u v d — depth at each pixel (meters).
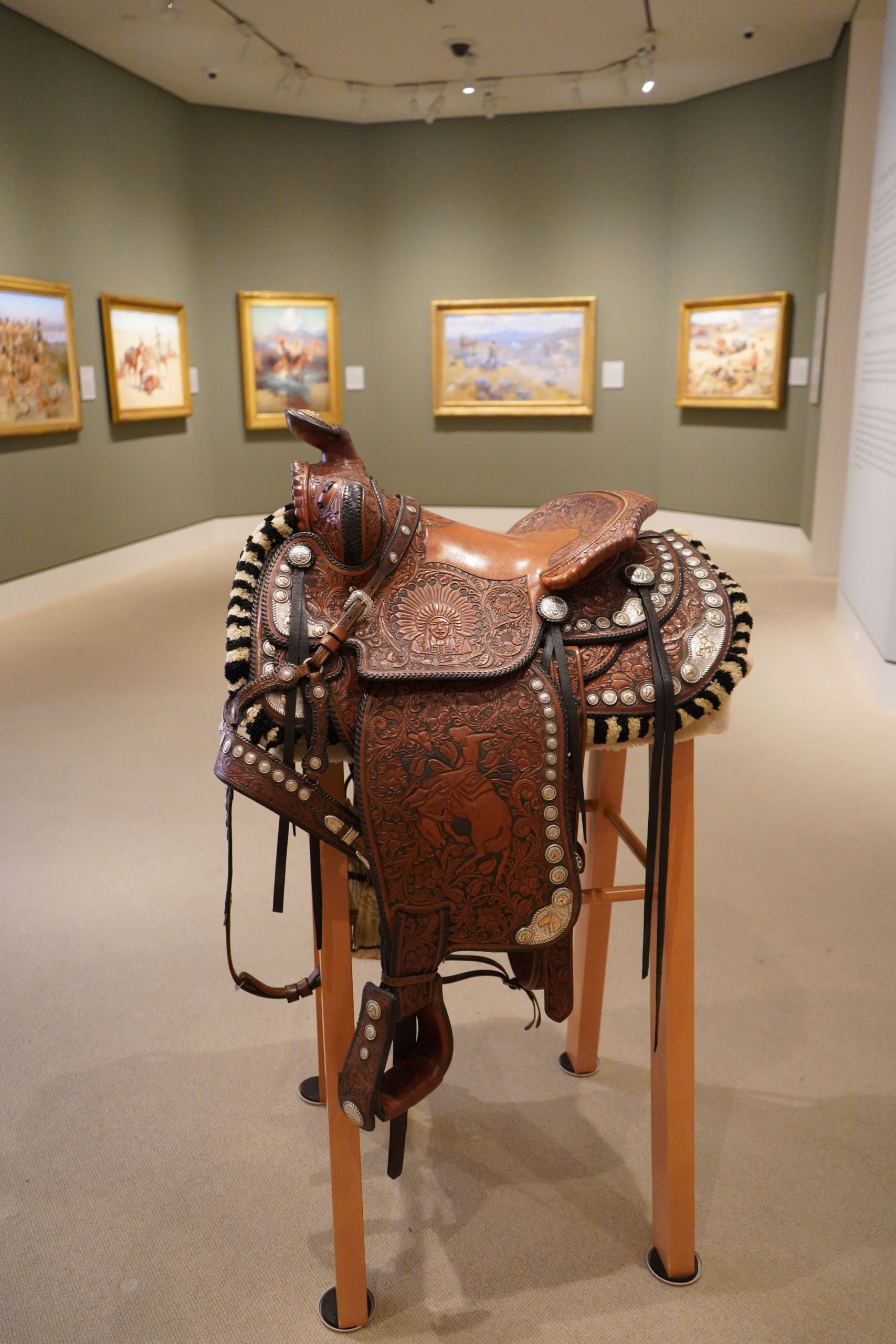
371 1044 1.06
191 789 2.88
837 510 5.64
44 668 4.06
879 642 3.58
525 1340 1.20
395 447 7.48
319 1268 1.31
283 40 5.29
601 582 1.14
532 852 1.04
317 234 6.91
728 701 1.10
